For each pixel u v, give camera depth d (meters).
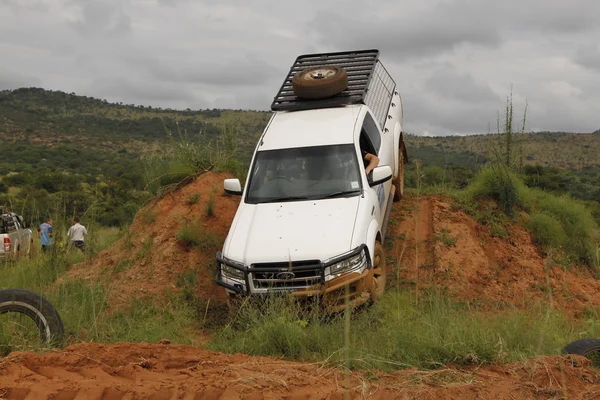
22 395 3.96
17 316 5.99
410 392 4.30
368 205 7.87
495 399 4.21
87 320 7.20
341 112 9.22
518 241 9.90
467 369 4.95
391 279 8.73
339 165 8.30
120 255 9.81
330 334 6.11
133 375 4.56
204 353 5.18
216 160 11.64
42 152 80.00
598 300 8.75
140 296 8.45
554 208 10.96
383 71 11.26
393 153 10.27
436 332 5.62
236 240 7.51
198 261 9.32
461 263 9.10
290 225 7.51
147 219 10.43
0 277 9.27
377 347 5.62
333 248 7.05
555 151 79.94
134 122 141.00
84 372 4.55
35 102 174.75
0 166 54.25
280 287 6.99
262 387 4.20
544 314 7.41
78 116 156.12
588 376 4.59
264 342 5.91
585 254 10.23
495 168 10.91
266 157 8.64
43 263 9.72
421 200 11.12
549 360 4.84
